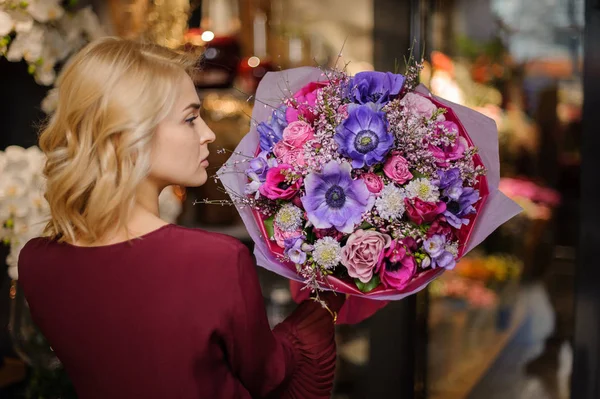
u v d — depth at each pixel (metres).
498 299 2.55
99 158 1.13
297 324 1.34
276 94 1.47
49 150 1.21
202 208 2.86
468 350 2.58
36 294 1.21
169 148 1.19
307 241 1.31
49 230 1.26
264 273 2.95
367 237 1.25
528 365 2.51
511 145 2.46
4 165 2.03
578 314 2.10
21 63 2.37
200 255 1.12
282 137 1.37
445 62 2.47
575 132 2.37
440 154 1.32
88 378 1.18
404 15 2.46
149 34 2.50
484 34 2.43
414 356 2.58
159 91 1.15
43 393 2.11
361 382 2.64
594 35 2.01
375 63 2.51
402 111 1.33
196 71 1.28
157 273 1.12
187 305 1.11
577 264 2.09
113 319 1.13
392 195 1.24
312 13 2.74
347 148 1.26
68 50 2.23
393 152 1.30
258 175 1.33
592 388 2.09
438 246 1.29
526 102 2.42
